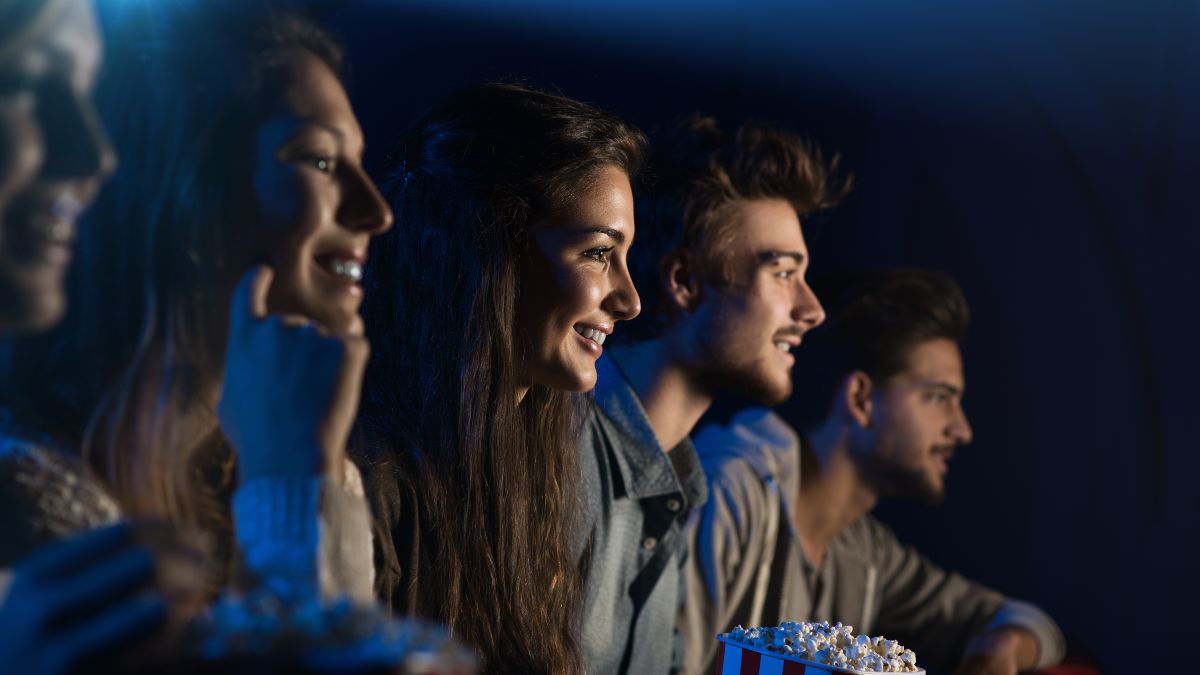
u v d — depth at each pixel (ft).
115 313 2.49
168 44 2.58
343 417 2.31
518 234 4.13
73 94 2.14
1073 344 10.11
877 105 9.57
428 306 4.10
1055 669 8.54
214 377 2.55
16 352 2.41
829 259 9.31
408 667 1.69
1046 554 9.85
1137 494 10.14
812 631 3.40
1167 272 10.37
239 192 2.52
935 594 8.32
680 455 5.91
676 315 5.97
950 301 7.80
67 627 1.71
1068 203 10.19
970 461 9.67
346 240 2.61
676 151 6.13
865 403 7.57
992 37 9.90
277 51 2.60
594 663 4.96
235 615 1.79
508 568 4.02
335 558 2.24
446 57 7.41
